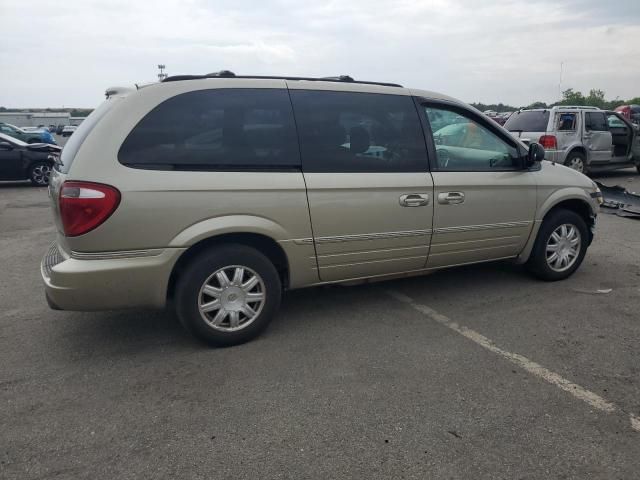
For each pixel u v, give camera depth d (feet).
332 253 12.58
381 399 9.79
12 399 9.79
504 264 18.58
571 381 10.45
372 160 12.83
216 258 11.35
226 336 11.80
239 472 7.82
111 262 10.49
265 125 11.71
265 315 12.17
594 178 43.62
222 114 11.35
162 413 9.34
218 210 11.09
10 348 11.98
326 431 8.82
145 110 10.76
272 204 11.57
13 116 192.75
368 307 14.52
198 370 10.92
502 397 9.86
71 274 10.27
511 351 11.78
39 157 41.70
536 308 14.37
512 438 8.63
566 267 16.62
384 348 11.94
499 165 14.96
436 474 7.77
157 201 10.55
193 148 11.01
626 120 41.39
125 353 11.73
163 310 14.33
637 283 16.47
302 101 12.19
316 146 12.17
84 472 7.81
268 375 10.70
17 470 7.84
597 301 14.89
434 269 14.46
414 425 8.98
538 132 37.32
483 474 7.77
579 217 16.48
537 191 15.38
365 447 8.39
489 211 14.56
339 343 12.21
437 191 13.57
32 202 33.81
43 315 13.99
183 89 11.12
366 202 12.60
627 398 9.84
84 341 12.38
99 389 10.16
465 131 14.35
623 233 23.48
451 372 10.81
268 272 11.96
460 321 13.50
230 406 9.57
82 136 11.21
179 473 7.80
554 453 8.25
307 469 7.88
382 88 13.34
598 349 11.87
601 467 7.93
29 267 18.60
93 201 10.11
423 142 13.57
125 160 10.46
